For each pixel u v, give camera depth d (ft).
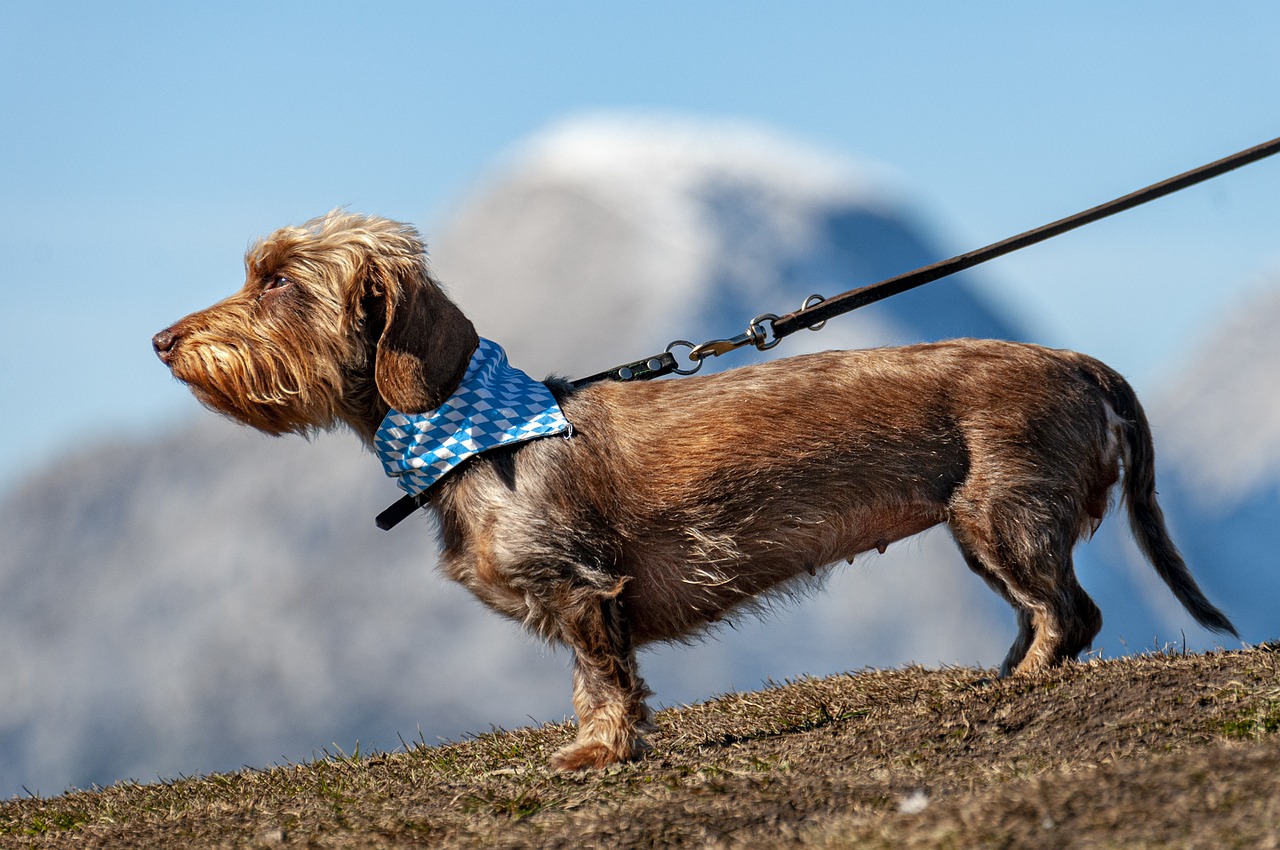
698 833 14.52
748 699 25.03
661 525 19.35
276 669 242.78
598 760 18.85
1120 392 20.83
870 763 17.17
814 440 19.54
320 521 282.97
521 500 18.70
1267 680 17.21
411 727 219.61
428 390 18.78
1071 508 20.01
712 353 20.75
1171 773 13.39
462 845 15.19
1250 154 20.11
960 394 19.85
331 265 19.47
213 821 17.78
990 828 12.68
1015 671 20.13
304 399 19.63
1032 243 20.90
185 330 19.62
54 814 21.17
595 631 18.90
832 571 21.12
